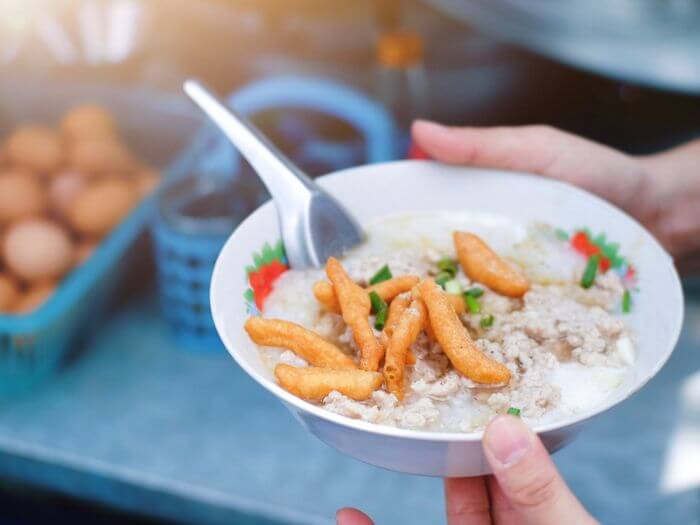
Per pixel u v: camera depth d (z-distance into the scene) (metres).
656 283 0.44
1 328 0.68
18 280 0.74
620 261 0.46
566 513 0.38
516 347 0.42
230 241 0.44
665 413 0.68
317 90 0.72
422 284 0.41
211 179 0.73
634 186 0.59
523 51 0.82
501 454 0.36
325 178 0.49
